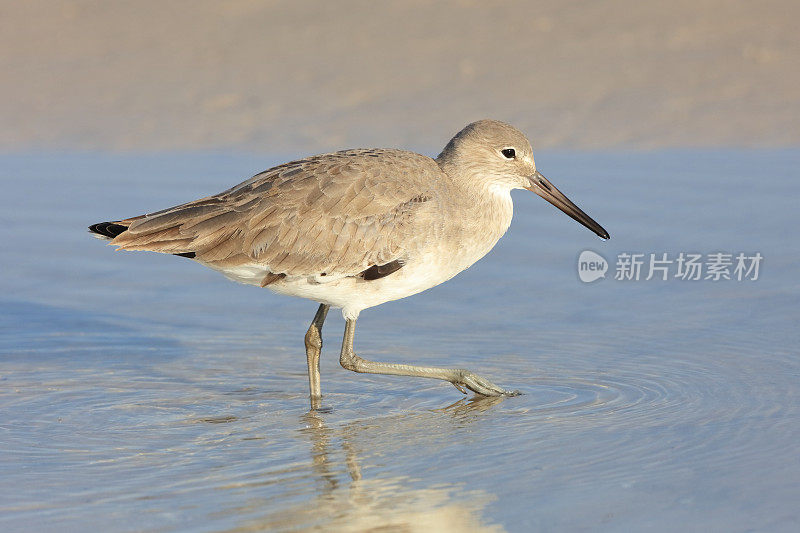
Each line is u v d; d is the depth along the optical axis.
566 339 13.59
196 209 11.39
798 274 15.13
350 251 11.41
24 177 19.81
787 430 10.25
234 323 14.73
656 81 23.75
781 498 8.79
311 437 10.69
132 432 10.88
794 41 25.66
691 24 27.08
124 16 29.12
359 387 12.39
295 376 12.80
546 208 18.55
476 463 9.80
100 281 16.34
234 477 9.64
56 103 23.83
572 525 8.49
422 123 21.75
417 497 9.13
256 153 20.58
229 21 28.73
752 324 13.64
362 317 14.80
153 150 21.08
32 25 28.62
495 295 15.38
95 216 17.97
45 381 12.48
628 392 11.69
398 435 10.66
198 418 11.32
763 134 20.78
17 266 16.69
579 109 22.42
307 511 8.91
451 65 25.17
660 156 20.02
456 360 13.02
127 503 9.10
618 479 9.30
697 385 11.72
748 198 17.80
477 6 29.09
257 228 11.29
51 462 10.05
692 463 9.58
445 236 11.76
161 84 24.80
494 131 12.29
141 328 14.49
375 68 25.14
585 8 28.47
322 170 11.53
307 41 27.11
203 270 17.02
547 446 10.16
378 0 29.72
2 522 8.75
